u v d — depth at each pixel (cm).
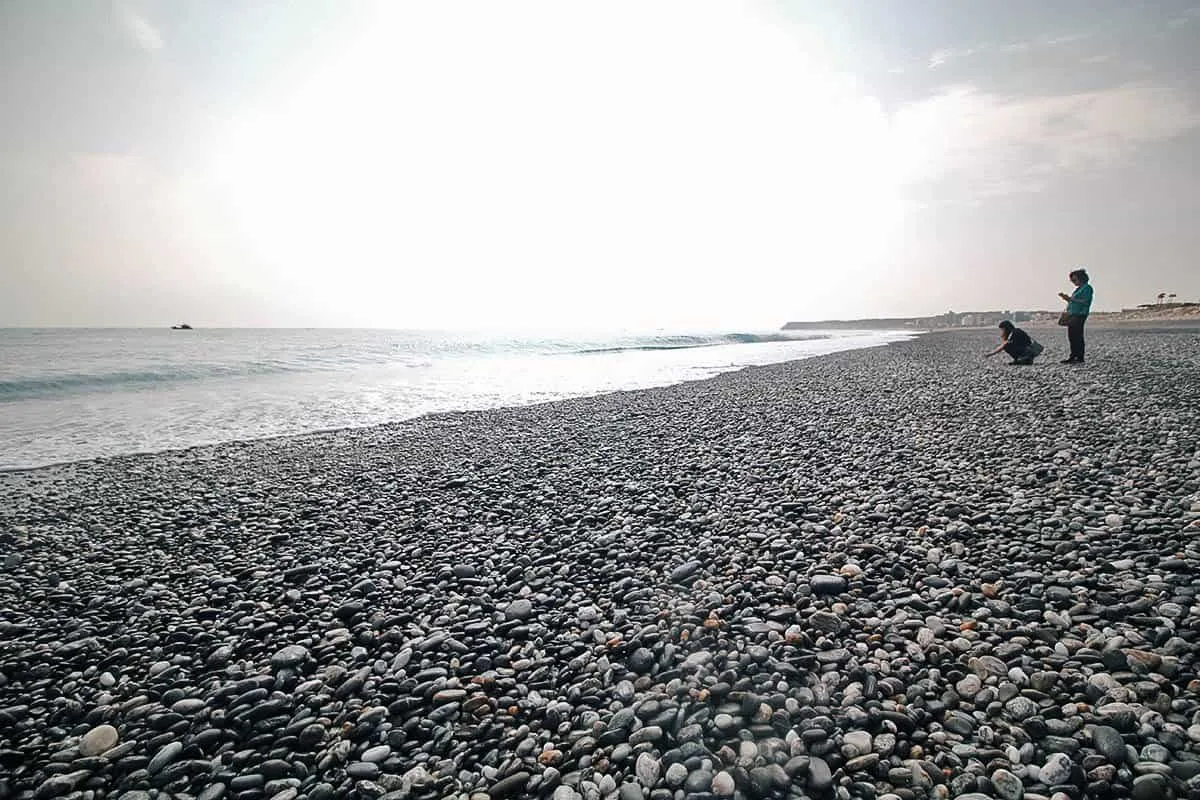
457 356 4084
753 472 770
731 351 4681
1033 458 727
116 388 2220
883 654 330
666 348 5275
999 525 507
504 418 1395
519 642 378
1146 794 220
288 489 816
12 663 380
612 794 246
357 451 1068
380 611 429
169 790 266
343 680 344
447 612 424
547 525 606
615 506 657
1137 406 1030
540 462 910
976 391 1397
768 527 554
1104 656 306
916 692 294
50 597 481
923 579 416
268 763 276
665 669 335
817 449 884
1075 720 263
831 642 345
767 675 316
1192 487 559
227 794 261
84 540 628
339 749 283
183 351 3853
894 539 495
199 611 444
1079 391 1263
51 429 1377
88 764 281
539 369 3014
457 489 775
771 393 1647
